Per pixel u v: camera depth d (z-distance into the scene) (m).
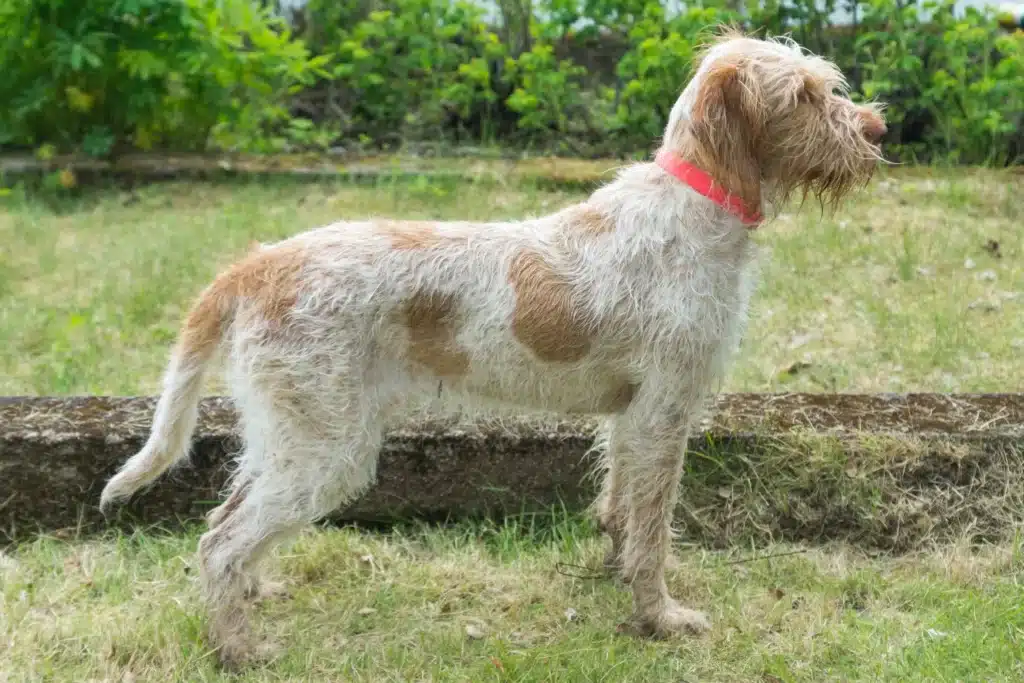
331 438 2.47
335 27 5.63
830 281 3.78
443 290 2.49
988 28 5.00
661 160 2.55
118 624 2.57
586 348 2.52
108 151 4.91
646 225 2.51
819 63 2.50
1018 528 2.75
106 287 3.70
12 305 3.62
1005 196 4.48
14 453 2.77
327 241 2.51
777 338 3.48
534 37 5.48
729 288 2.52
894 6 5.00
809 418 2.87
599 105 5.34
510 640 2.58
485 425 2.82
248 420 2.50
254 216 4.26
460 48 5.55
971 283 3.74
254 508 2.49
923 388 3.23
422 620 2.62
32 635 2.53
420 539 2.82
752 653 2.53
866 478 2.77
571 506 2.84
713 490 2.80
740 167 2.47
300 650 2.55
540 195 4.56
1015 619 2.55
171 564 2.71
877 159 2.48
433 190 4.54
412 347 2.51
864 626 2.57
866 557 2.76
